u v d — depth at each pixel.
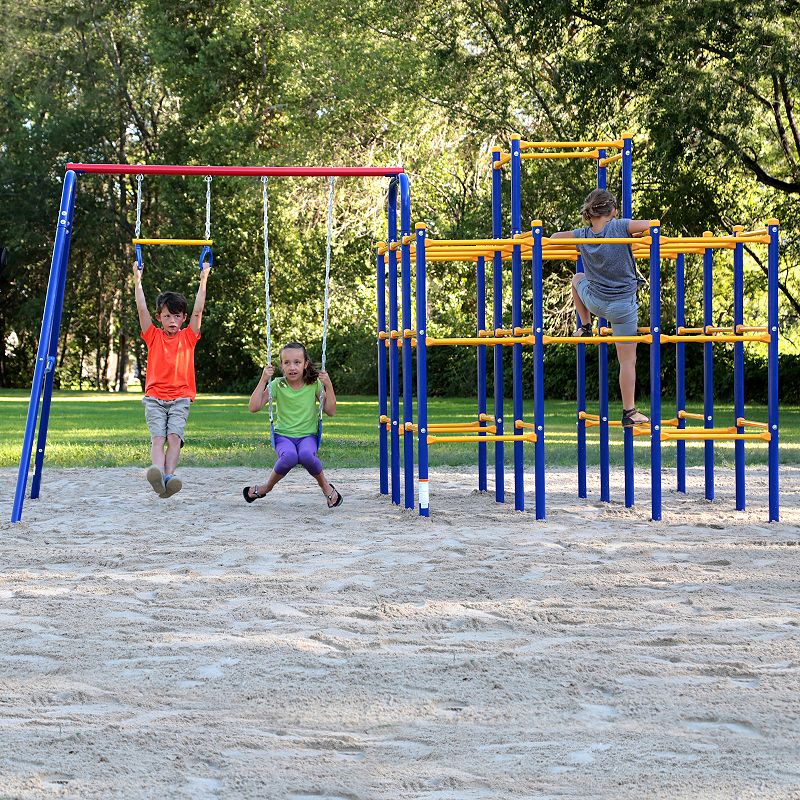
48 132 43.12
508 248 8.05
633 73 23.27
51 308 8.12
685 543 6.66
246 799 2.76
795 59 21.22
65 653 4.13
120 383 47.19
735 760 3.00
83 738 3.18
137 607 4.92
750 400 29.91
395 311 8.66
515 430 8.12
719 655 4.08
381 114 35.06
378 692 3.63
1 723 3.33
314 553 6.31
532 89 29.73
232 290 40.91
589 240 7.61
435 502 8.64
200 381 43.03
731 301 31.28
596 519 7.72
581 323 8.38
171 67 41.16
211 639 4.34
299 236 39.94
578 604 4.96
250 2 39.72
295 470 11.07
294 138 37.50
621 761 3.00
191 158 41.25
